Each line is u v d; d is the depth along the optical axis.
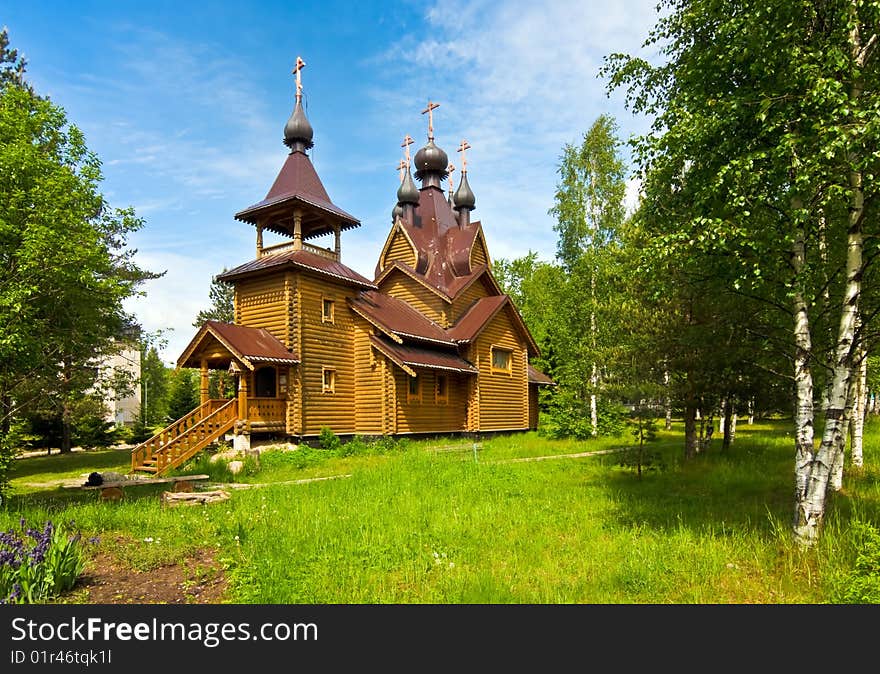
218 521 9.84
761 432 27.30
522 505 11.05
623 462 14.10
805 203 7.69
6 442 12.58
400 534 8.88
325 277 21.94
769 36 7.34
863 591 5.66
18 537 7.95
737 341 12.51
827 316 10.49
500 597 6.30
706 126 7.73
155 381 59.47
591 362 25.89
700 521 9.21
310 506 10.95
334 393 22.16
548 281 42.62
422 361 22.91
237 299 22.44
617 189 27.14
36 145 16.42
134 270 30.42
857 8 7.08
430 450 20.03
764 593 6.36
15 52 28.47
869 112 6.34
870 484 11.15
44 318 17.38
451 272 28.75
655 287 9.70
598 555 7.78
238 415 18.72
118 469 19.41
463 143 33.44
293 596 6.51
